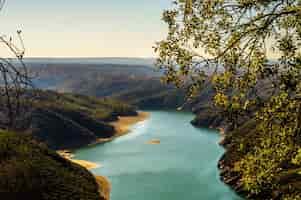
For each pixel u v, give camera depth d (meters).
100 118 172.88
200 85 9.13
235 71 8.87
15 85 4.38
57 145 123.44
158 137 132.25
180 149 107.75
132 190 69.81
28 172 57.44
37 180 57.22
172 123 172.62
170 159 94.56
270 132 8.79
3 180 54.00
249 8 8.51
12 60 4.32
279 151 8.72
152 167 87.06
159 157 97.88
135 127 164.38
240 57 8.73
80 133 132.00
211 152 101.62
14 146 63.84
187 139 125.19
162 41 9.32
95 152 113.62
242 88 8.85
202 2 8.86
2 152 60.69
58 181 61.22
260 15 8.54
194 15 8.96
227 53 8.79
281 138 8.62
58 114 135.25
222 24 8.76
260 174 8.93
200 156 96.75
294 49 8.38
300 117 8.37
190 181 73.75
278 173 8.90
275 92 8.58
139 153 105.25
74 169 73.75
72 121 137.50
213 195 64.69
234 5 8.61
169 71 9.34
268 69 8.51
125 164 92.19
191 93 9.20
